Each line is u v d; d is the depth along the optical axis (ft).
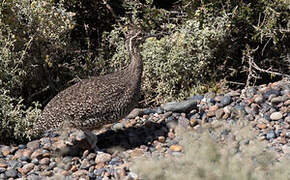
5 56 35.04
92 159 29.32
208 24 41.14
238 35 42.70
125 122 34.12
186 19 43.01
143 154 29.04
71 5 45.55
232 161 17.26
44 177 27.35
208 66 40.34
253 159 19.65
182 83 39.52
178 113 34.14
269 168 18.11
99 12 46.88
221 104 34.42
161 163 17.48
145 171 17.21
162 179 17.15
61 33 39.68
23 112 33.30
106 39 43.16
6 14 37.65
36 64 39.50
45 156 29.76
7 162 29.55
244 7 41.14
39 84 40.16
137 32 31.40
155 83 40.45
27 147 30.96
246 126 22.66
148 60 39.78
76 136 30.27
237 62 42.42
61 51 41.45
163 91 39.68
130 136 32.07
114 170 27.02
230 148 20.02
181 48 39.22
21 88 37.27
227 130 23.48
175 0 49.78
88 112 29.63
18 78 35.81
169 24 41.70
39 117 31.22
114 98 30.01
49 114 29.86
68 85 41.04
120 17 44.47
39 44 39.47
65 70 41.81
